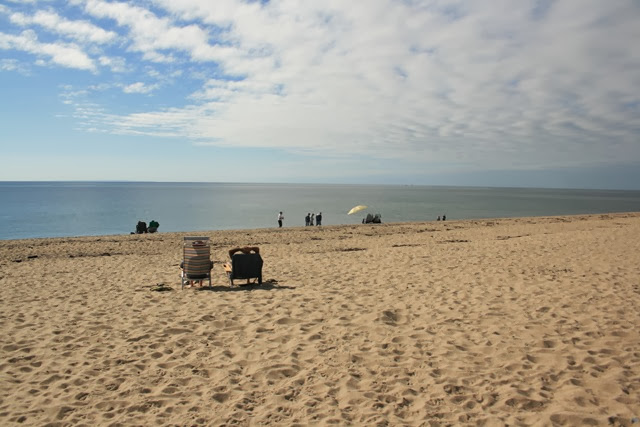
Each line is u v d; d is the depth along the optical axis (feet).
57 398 14.17
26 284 33.91
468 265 37.81
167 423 12.49
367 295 27.63
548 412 12.48
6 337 20.33
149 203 292.61
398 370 15.89
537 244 50.01
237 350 18.34
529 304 24.21
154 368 16.56
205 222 161.79
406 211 226.58
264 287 30.94
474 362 16.47
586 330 19.44
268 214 201.36
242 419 12.65
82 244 65.87
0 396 14.35
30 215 188.34
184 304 26.17
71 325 22.18
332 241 67.72
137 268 42.34
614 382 14.16
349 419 12.53
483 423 12.11
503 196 517.55
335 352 17.81
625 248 43.68
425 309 23.94
